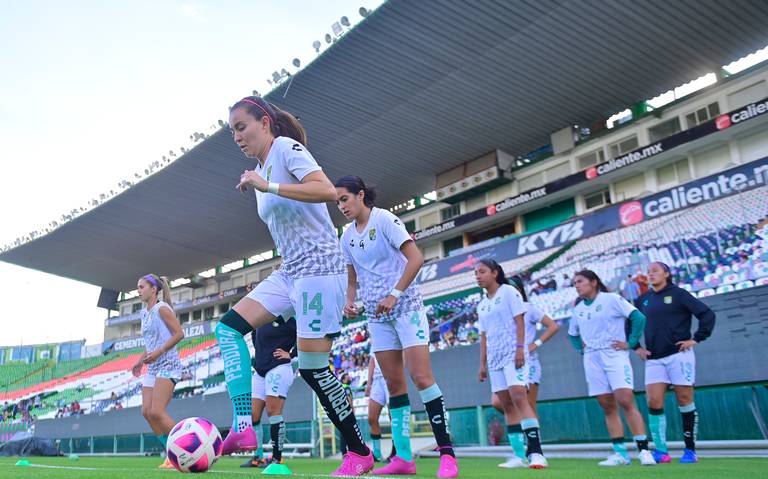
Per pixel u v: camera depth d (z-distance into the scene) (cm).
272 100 1909
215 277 3412
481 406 1034
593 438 888
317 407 1184
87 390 2905
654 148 1811
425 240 2534
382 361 376
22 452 1552
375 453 714
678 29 1625
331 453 1151
